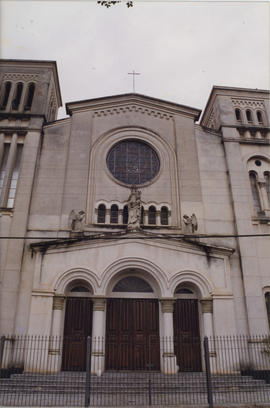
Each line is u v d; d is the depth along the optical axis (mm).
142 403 13492
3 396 14672
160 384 15977
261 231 22562
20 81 26984
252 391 16109
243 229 22391
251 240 21984
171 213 23047
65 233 21406
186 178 23984
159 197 23500
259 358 18938
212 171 24547
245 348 19250
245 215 22844
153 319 19969
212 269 20375
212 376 17484
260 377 18484
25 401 13695
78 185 23000
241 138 25766
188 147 25188
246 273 20984
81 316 19703
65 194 22625
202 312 19750
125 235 20469
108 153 24828
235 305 20297
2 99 26281
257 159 25594
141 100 26562
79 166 23641
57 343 18234
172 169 24531
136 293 20484
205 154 25141
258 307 20141
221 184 24125
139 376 17031
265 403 13508
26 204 21703
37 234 21266
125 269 19891
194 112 26719
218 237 21781
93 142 24750
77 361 18672
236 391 16047
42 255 19953
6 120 24938
